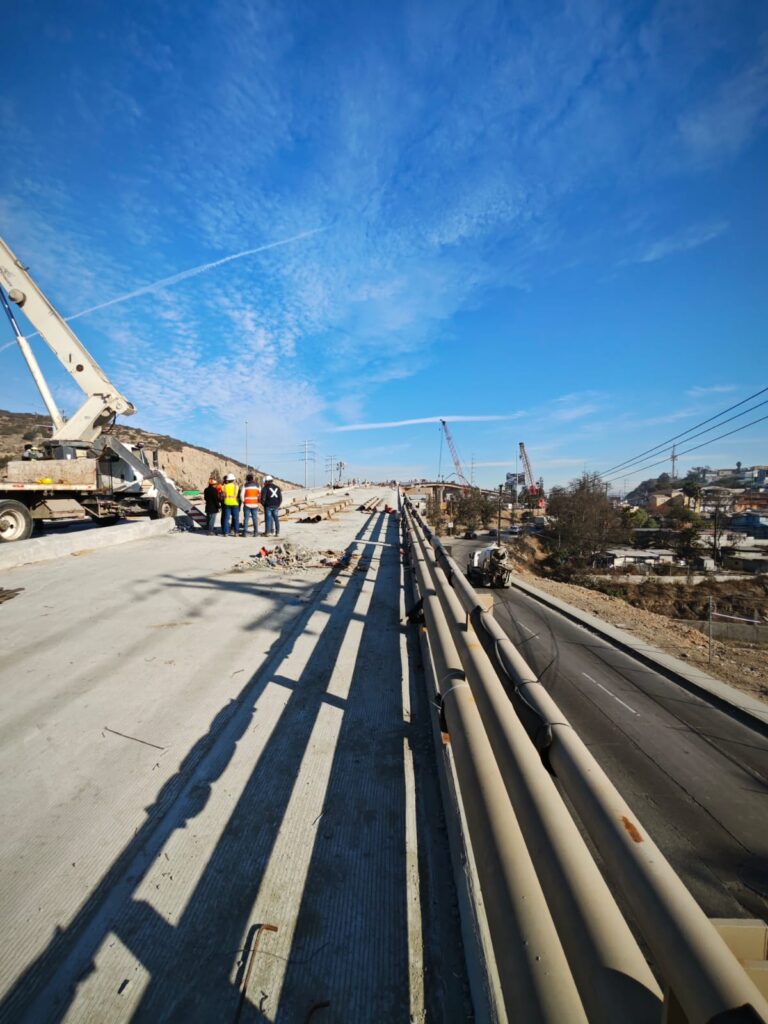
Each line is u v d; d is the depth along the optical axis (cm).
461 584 377
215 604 558
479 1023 131
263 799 232
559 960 93
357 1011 139
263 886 183
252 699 330
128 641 435
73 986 145
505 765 150
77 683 350
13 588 615
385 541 1230
